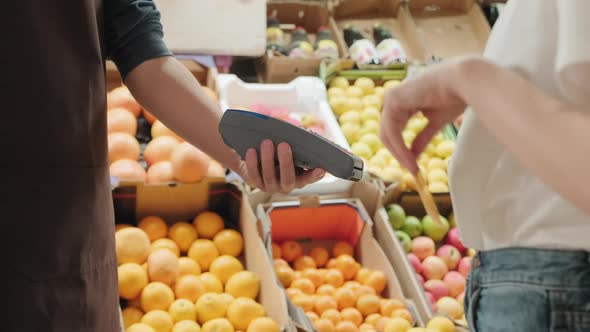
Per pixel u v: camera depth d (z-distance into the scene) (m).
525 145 0.56
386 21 3.03
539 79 0.71
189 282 1.69
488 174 0.83
